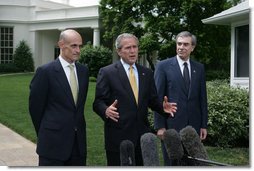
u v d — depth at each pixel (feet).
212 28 62.34
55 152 11.80
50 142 11.84
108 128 12.60
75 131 12.05
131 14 67.67
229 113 23.95
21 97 46.70
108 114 11.91
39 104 12.03
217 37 63.67
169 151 9.43
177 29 62.13
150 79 13.10
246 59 33.12
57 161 11.79
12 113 35.50
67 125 11.92
